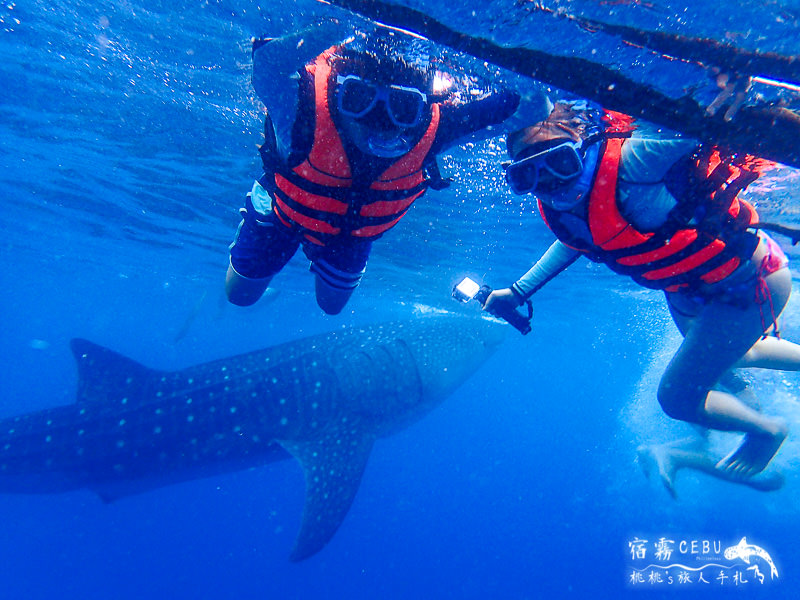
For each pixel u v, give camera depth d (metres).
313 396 8.72
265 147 2.56
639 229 3.07
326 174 2.41
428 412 10.45
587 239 3.29
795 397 8.96
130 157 11.00
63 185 13.93
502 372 71.12
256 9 5.26
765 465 5.02
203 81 7.44
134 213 15.51
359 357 9.34
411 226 12.41
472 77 2.35
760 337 3.68
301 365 8.94
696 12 1.78
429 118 2.30
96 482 8.68
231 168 10.57
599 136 2.70
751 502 14.57
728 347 3.72
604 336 30.28
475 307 11.96
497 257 14.12
